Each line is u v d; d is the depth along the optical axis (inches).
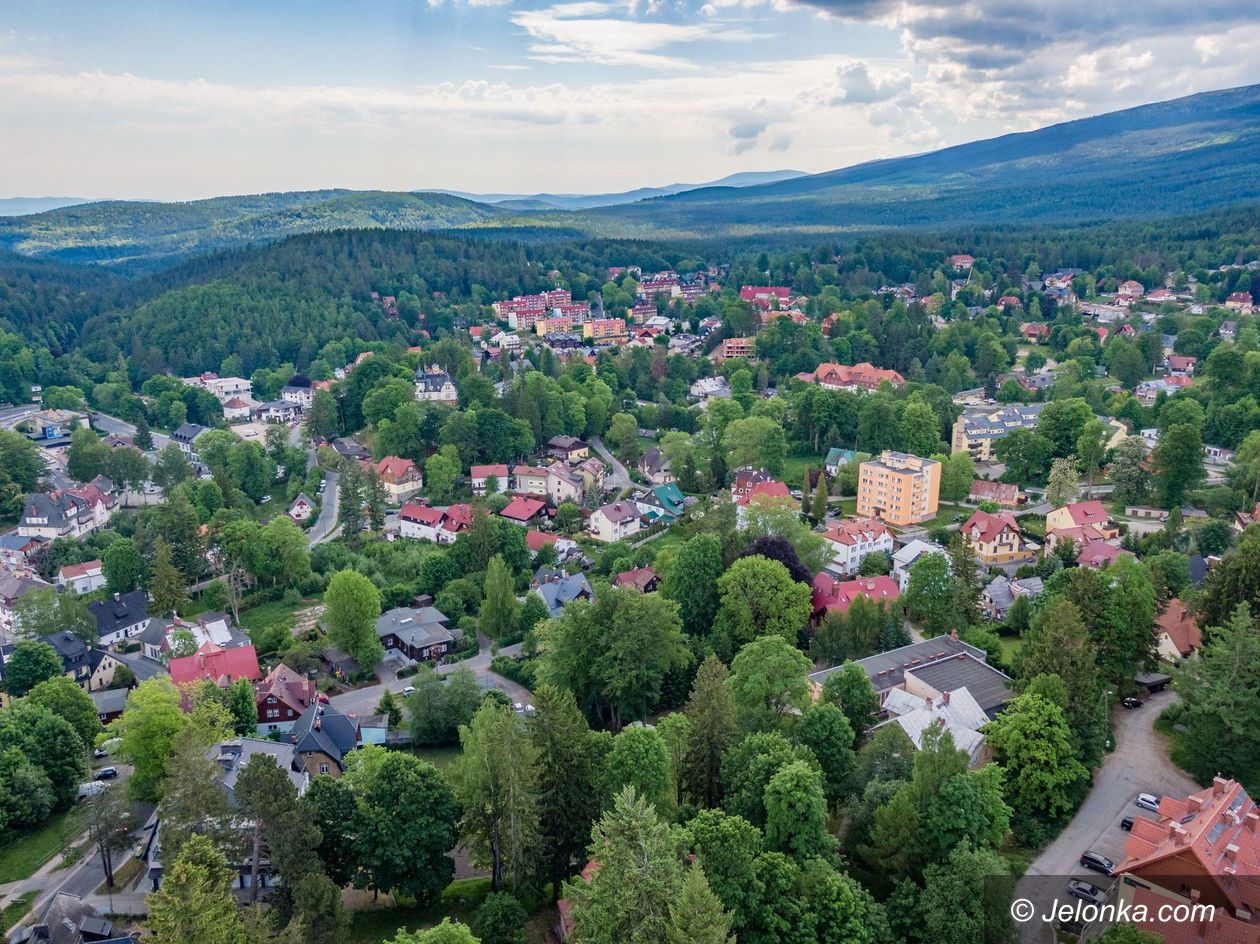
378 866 3102.9
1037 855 3097.9
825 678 4254.4
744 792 3058.6
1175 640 4424.2
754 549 5487.2
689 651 4665.4
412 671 5511.8
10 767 3878.0
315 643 5826.8
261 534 7027.6
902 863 2778.1
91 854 3698.3
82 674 5502.0
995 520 6766.7
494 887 3186.5
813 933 2516.0
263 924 2469.2
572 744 3157.0
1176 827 2628.0
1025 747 3284.9
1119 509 7445.9
